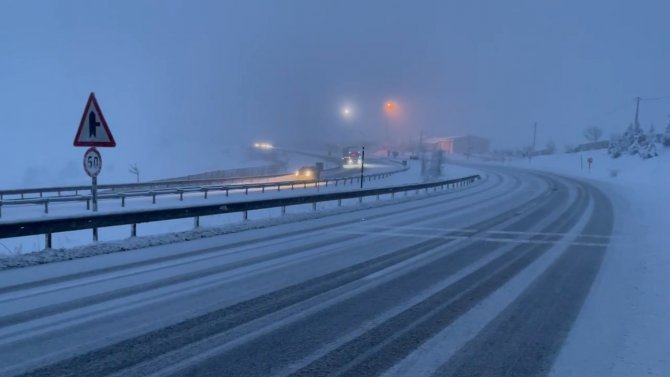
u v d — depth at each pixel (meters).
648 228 17.08
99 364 5.14
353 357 5.43
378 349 5.68
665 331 6.45
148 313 6.90
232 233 14.91
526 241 14.05
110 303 7.36
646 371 5.20
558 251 12.48
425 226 17.08
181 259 10.79
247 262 10.54
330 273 9.60
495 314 7.10
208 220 24.81
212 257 11.05
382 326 6.49
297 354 5.49
